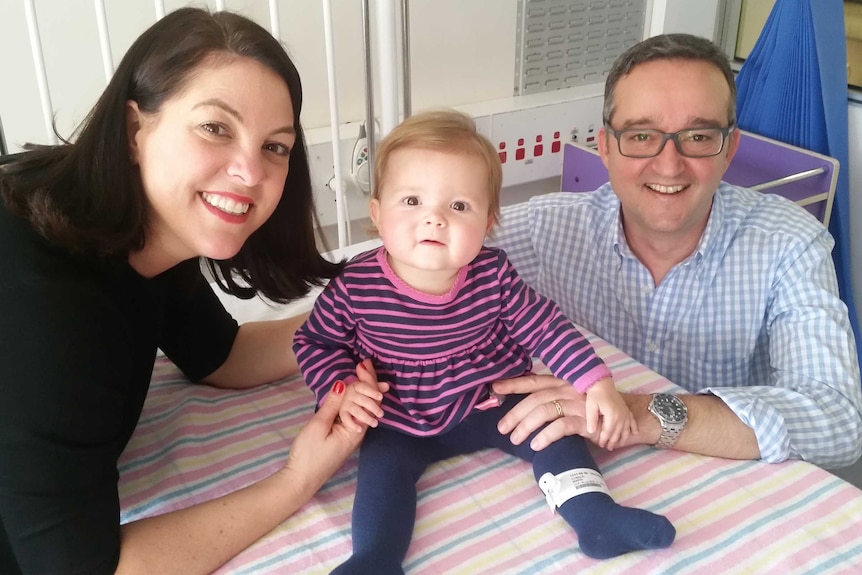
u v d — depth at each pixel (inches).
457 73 82.8
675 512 34.3
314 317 38.8
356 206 76.4
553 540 33.1
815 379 43.8
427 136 34.9
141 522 31.6
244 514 32.9
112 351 30.1
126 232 31.0
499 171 36.8
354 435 36.1
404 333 36.9
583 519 32.3
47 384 27.4
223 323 45.8
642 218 49.5
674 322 52.2
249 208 32.0
